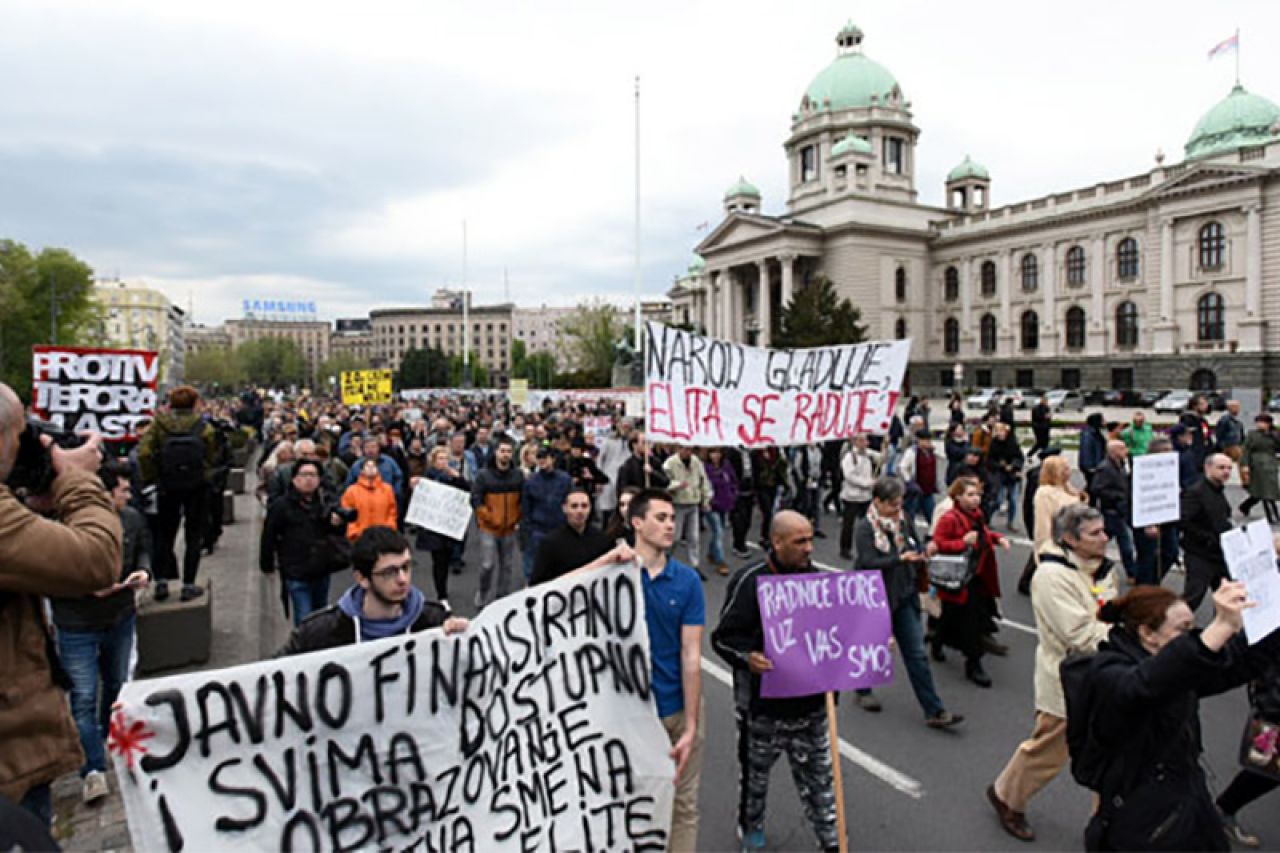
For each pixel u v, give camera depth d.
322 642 3.51
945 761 5.39
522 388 29.41
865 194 71.06
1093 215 60.75
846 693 6.65
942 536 6.70
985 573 6.83
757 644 4.25
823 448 14.82
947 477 14.02
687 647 3.98
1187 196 53.75
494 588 9.23
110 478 5.73
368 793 3.17
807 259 73.50
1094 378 60.44
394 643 3.29
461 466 11.98
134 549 5.80
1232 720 6.04
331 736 3.13
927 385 72.31
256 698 3.01
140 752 2.81
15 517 2.37
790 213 82.56
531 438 14.24
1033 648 7.71
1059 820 4.63
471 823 3.37
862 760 5.42
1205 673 2.76
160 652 6.74
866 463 11.60
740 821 4.45
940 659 7.42
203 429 7.67
